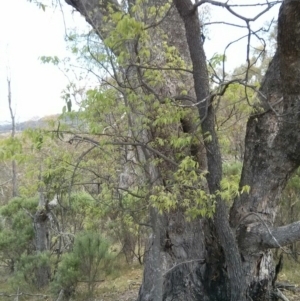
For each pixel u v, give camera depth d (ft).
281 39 14.69
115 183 17.76
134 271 34.81
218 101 15.88
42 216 34.06
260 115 17.33
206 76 15.78
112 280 32.04
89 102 14.93
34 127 15.15
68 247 34.78
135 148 16.44
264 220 17.93
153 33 17.40
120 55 14.08
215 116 16.94
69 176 16.52
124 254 37.19
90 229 29.19
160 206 15.16
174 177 16.22
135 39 14.30
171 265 19.51
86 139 15.02
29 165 16.21
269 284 18.86
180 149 17.33
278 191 18.17
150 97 15.78
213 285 18.98
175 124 17.22
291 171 17.99
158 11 16.61
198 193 16.10
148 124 16.51
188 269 19.33
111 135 15.46
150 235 19.94
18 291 27.96
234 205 18.34
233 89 16.58
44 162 15.94
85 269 27.68
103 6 17.78
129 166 18.07
